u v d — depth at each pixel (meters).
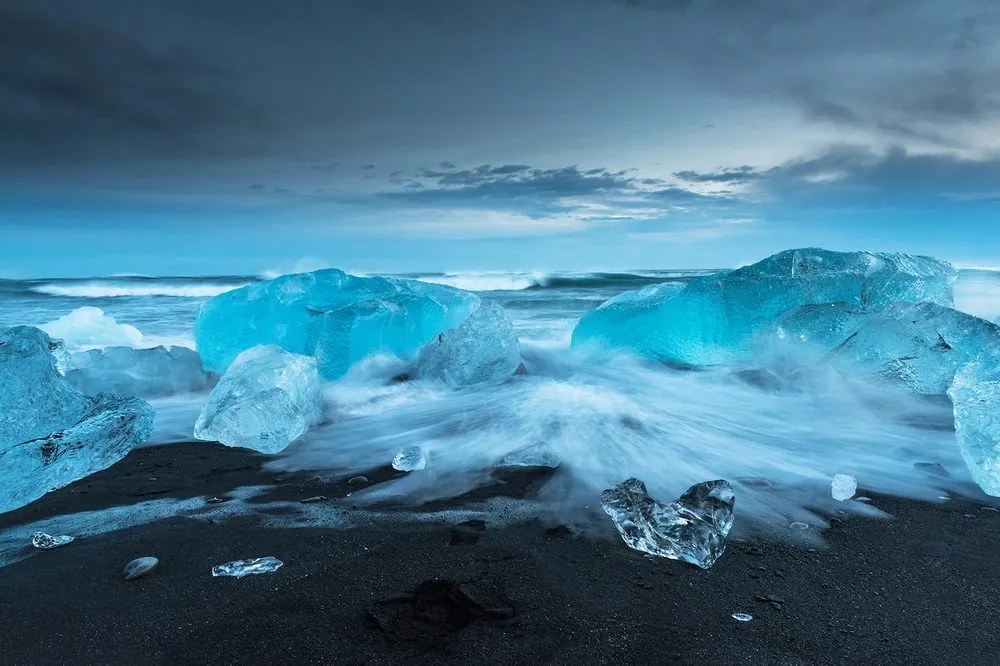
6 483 3.20
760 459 3.79
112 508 3.14
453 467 3.74
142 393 5.62
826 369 5.36
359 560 2.48
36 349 3.87
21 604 2.15
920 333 5.08
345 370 6.00
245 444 4.21
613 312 6.73
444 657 1.81
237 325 6.29
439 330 6.67
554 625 2.00
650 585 2.29
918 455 3.87
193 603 2.14
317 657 1.81
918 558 2.54
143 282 25.20
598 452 3.91
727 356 6.11
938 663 1.82
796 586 2.29
